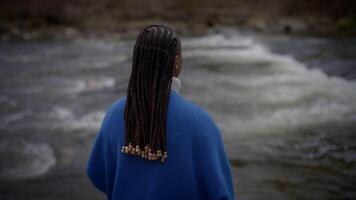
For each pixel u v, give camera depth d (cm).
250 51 1273
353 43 1291
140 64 144
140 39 145
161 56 143
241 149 504
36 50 1388
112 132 151
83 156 499
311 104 676
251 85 813
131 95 145
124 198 145
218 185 139
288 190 402
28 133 581
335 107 655
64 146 530
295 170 444
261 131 563
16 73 1002
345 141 520
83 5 2175
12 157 497
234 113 644
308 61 1031
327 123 586
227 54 1219
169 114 142
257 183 418
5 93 809
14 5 2094
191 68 1010
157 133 140
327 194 392
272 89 775
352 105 661
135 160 144
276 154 487
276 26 1912
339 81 814
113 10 2167
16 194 411
